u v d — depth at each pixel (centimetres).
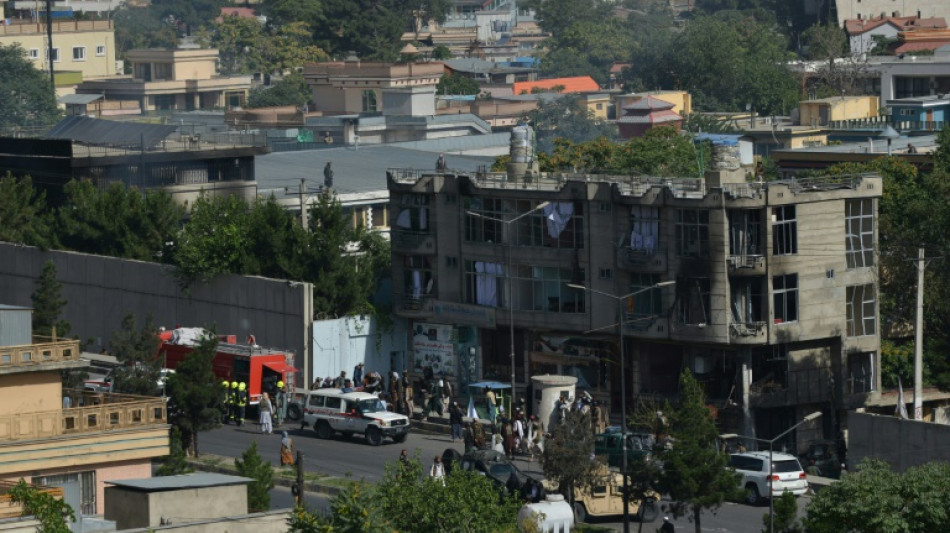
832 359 11656
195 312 12888
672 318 11512
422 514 7200
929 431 10075
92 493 7612
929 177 13350
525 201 12181
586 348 11981
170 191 14562
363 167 16738
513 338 11638
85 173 14475
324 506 8875
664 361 11725
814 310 11525
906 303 12281
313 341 12256
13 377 7488
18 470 7388
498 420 11000
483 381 12162
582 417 9356
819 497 7388
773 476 9438
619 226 11762
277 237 12644
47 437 7475
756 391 11406
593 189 11838
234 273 12700
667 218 11544
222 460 9944
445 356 12556
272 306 12438
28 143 14612
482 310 12312
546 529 7950
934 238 12469
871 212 11744
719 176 11500
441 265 12612
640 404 11488
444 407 11612
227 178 14950
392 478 7494
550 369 12156
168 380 9869
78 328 13600
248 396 11338
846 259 11644
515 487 9119
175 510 6625
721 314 11350
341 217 13162
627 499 8719
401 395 11462
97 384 10275
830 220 11550
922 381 11812
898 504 7231
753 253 11381
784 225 11406
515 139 12575
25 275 13888
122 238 13525
